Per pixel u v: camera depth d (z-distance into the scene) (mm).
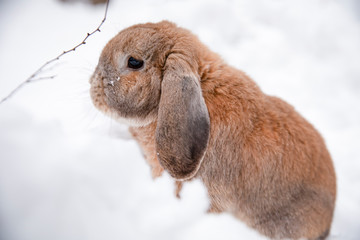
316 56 1248
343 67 1240
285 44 1249
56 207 863
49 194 867
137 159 949
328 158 956
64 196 871
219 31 1224
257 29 1257
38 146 908
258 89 934
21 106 992
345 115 1175
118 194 902
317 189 928
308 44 1262
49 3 1179
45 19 1151
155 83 894
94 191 892
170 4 1224
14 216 852
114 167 926
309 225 936
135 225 886
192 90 864
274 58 1221
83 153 929
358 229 1017
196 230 910
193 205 919
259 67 1204
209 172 905
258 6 1305
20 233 846
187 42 905
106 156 934
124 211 892
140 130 933
